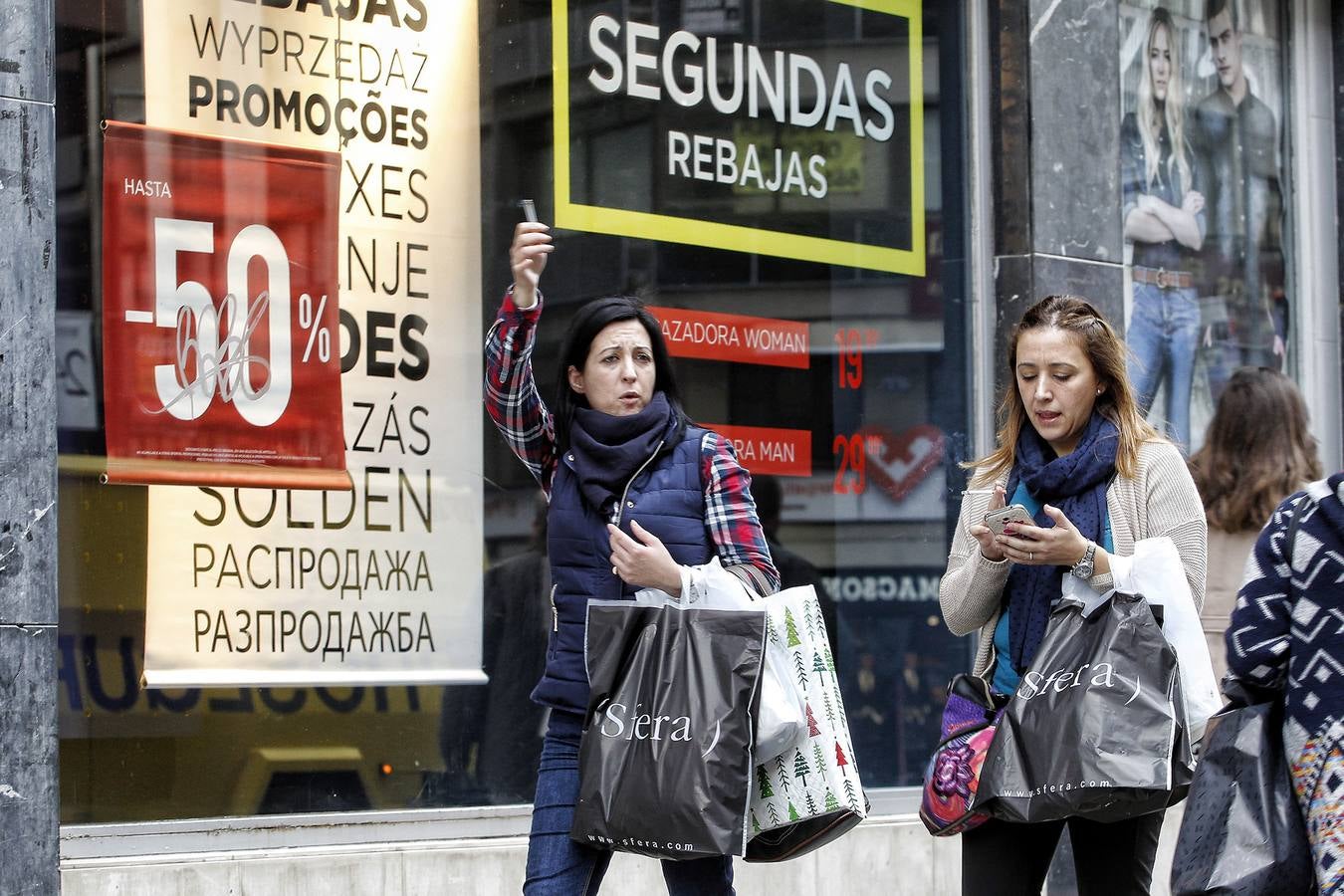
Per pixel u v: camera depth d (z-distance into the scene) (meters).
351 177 18.17
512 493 18.89
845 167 21.80
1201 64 25.05
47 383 14.83
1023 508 12.86
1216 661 22.42
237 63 17.55
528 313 13.62
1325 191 26.38
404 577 18.17
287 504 17.53
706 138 20.75
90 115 16.70
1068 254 22.67
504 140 19.22
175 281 17.08
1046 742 12.25
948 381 22.39
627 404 13.37
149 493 16.80
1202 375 24.73
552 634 13.42
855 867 20.41
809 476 21.25
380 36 18.44
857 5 21.98
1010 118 22.47
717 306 20.69
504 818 18.42
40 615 14.68
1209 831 10.34
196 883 16.36
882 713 21.69
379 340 18.20
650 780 12.20
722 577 12.71
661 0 20.52
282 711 17.36
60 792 16.08
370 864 17.28
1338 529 10.23
